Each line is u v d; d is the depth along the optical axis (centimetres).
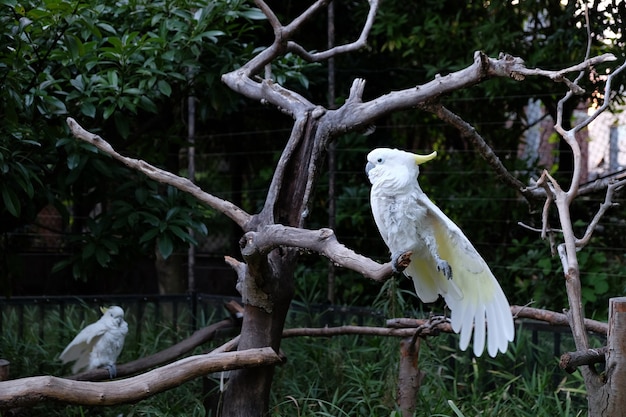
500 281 610
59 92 412
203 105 493
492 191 631
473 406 388
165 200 454
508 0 573
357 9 661
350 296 635
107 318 413
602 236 620
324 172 662
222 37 474
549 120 727
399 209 266
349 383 430
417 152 682
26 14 372
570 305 284
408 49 652
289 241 289
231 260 372
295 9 671
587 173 704
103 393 289
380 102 325
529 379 433
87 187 462
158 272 686
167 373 303
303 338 490
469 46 620
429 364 441
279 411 391
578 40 547
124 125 422
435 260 271
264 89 371
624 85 533
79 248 472
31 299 517
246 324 357
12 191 390
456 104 658
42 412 408
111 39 400
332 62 578
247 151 747
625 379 264
